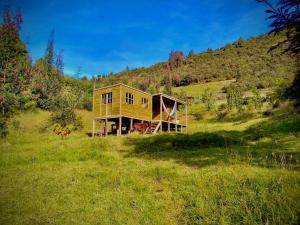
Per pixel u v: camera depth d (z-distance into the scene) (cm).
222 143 1680
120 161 1337
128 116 2450
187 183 843
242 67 8600
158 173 1004
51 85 4238
